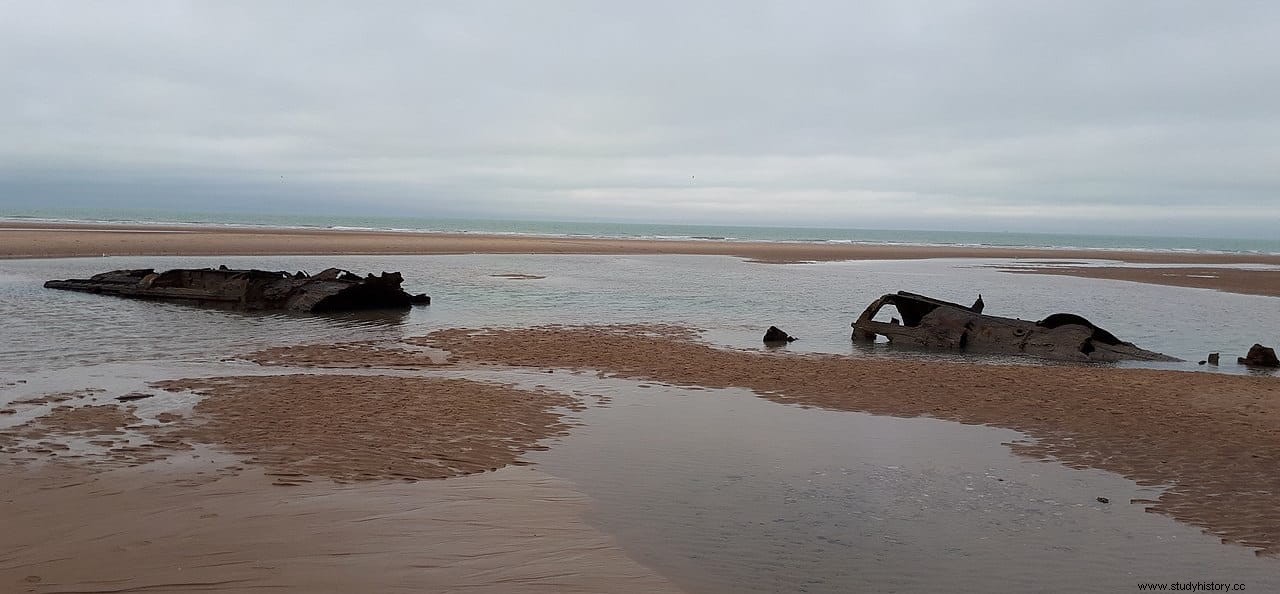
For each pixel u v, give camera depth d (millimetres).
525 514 6363
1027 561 5840
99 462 7324
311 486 6809
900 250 81125
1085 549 6098
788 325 21266
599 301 25859
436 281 31641
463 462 7770
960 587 5363
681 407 10883
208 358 13805
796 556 5781
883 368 14500
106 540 5453
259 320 19578
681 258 54656
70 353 13797
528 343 16438
